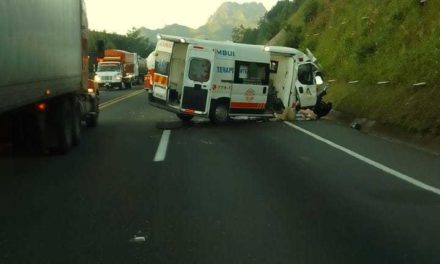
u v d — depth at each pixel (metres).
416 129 16.88
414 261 5.82
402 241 6.50
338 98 27.94
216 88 20.73
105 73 49.59
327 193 9.09
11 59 8.19
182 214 7.61
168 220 7.30
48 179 10.10
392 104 20.02
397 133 17.91
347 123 22.73
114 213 7.67
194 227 6.98
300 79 23.80
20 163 11.88
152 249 6.12
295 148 14.58
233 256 5.89
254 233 6.73
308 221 7.32
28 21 9.28
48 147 12.57
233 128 19.80
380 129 19.20
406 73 21.50
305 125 21.20
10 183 9.77
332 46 37.75
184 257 5.86
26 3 9.15
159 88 21.25
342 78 31.06
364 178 10.47
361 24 33.44
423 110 17.42
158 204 8.18
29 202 8.35
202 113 20.64
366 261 5.79
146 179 10.08
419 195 9.03
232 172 10.89
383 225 7.16
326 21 45.81
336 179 10.33
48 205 8.16
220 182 9.87
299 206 8.15
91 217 7.47
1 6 7.65
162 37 21.16
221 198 8.60
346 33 35.69
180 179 10.10
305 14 52.44
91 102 18.83
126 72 52.44
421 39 23.58
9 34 8.07
